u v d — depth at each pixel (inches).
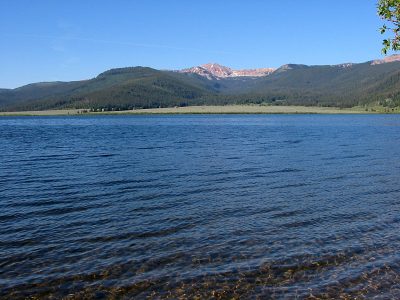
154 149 2290.8
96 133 3799.2
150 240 732.7
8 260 641.6
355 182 1280.8
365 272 604.4
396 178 1347.2
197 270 610.5
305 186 1217.4
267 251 681.6
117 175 1393.9
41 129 4564.5
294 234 765.9
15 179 1314.0
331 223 835.4
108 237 746.8
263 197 1067.9
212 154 2036.2
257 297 535.8
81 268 615.2
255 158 1872.5
